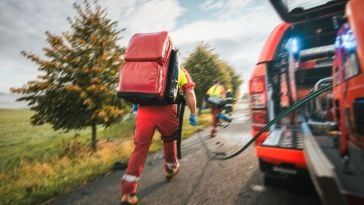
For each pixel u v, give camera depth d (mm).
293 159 2047
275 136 2455
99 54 6922
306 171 2061
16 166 6121
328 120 2756
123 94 2555
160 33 2633
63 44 6590
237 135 6609
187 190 3029
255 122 2725
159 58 2490
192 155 4750
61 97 6375
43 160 6312
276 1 2350
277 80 2961
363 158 1484
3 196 3541
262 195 2641
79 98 6352
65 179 4066
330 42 3520
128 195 2633
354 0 1332
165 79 2553
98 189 3498
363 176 1398
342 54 1778
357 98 1462
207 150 5086
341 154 1775
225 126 8602
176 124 2980
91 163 5062
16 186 3938
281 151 2125
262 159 2271
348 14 1345
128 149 6285
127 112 7453
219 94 6789
